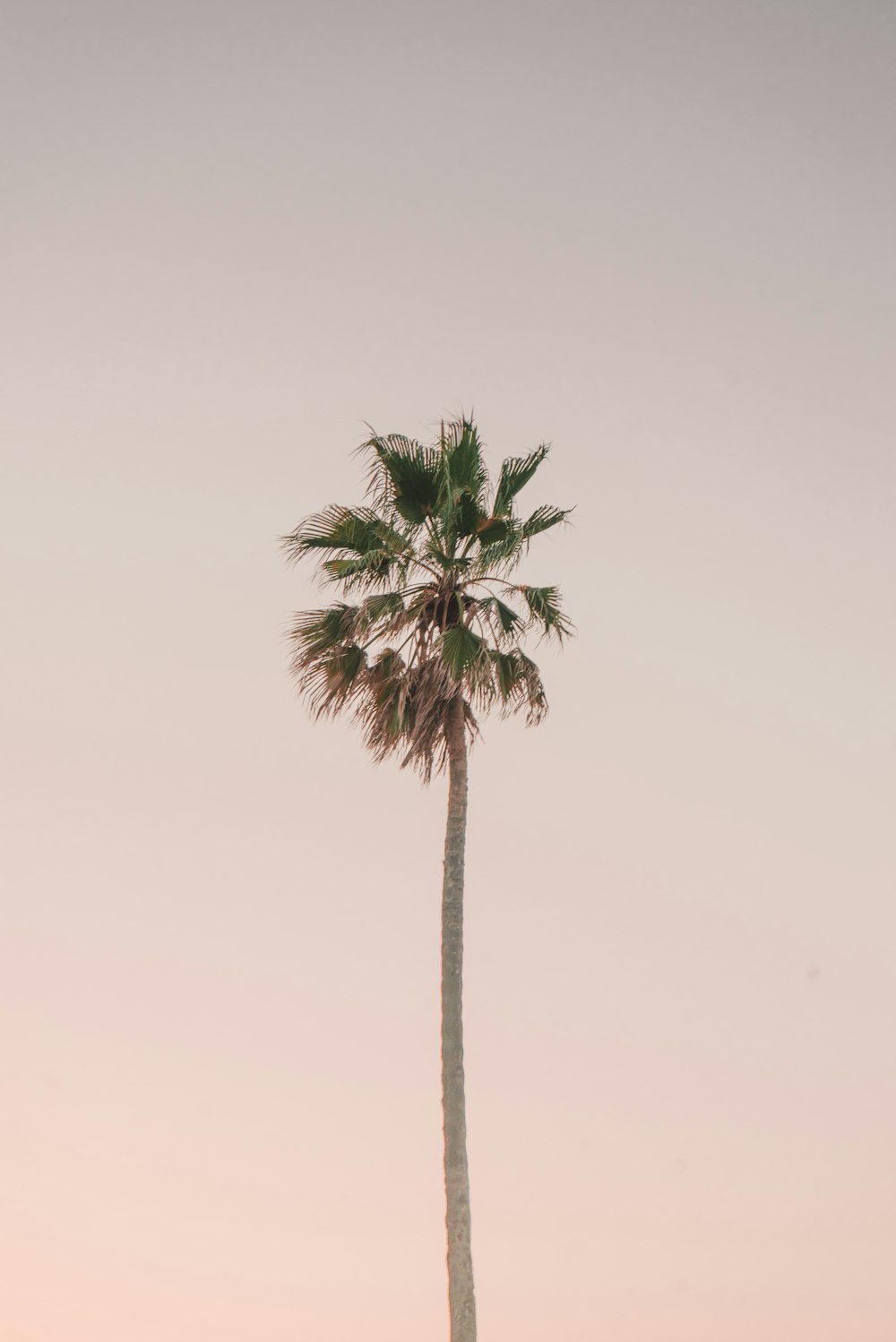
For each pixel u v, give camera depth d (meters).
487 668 20.41
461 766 20.78
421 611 21.05
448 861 20.28
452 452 21.27
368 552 21.50
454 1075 19.16
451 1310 17.89
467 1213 18.44
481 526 21.30
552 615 21.34
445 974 19.75
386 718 20.88
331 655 21.34
